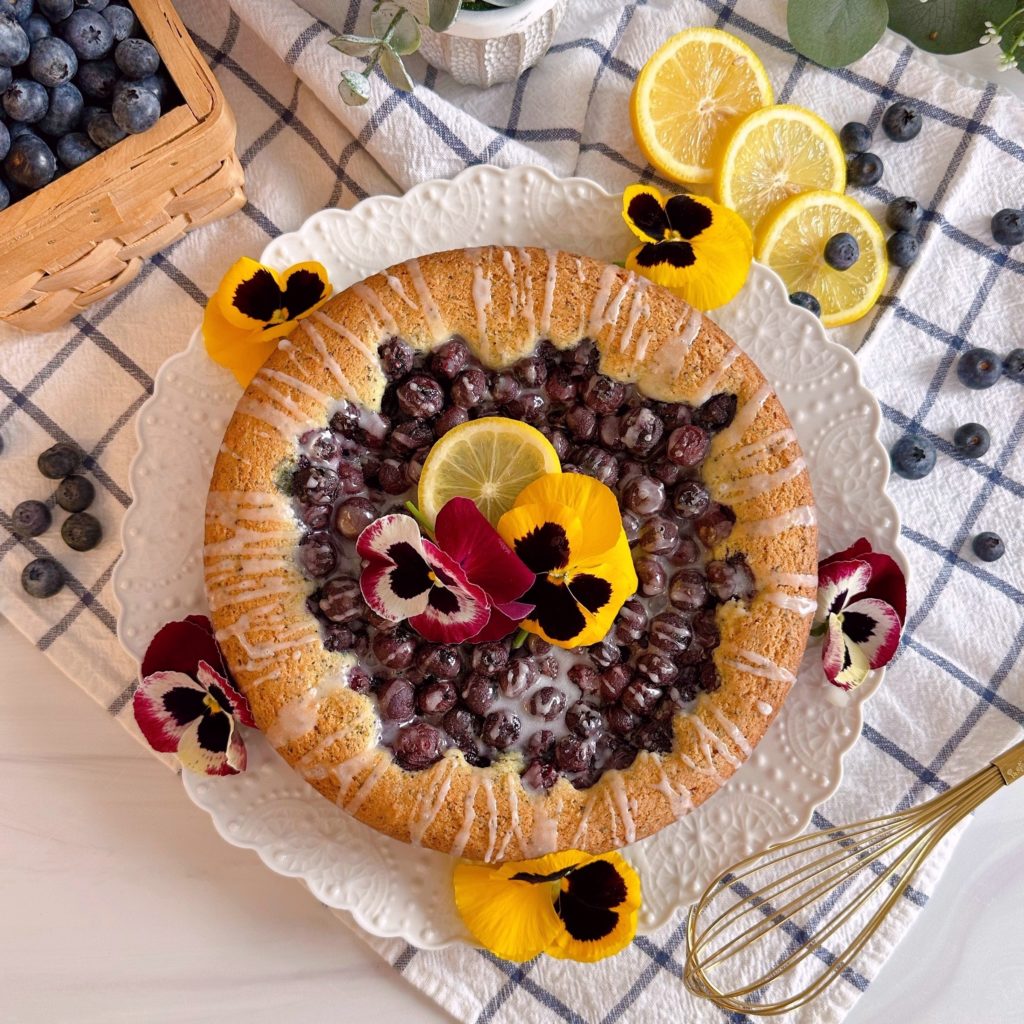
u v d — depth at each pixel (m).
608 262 0.58
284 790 0.57
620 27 0.63
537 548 0.53
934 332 0.63
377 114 0.59
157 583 0.57
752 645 0.55
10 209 0.53
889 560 0.57
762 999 0.60
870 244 0.62
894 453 0.62
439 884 0.57
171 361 0.57
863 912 0.61
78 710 0.62
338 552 0.55
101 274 0.58
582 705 0.55
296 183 0.62
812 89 0.63
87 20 0.52
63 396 0.61
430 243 0.58
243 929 0.62
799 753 0.58
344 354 0.55
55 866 0.62
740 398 0.56
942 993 0.63
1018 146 0.62
